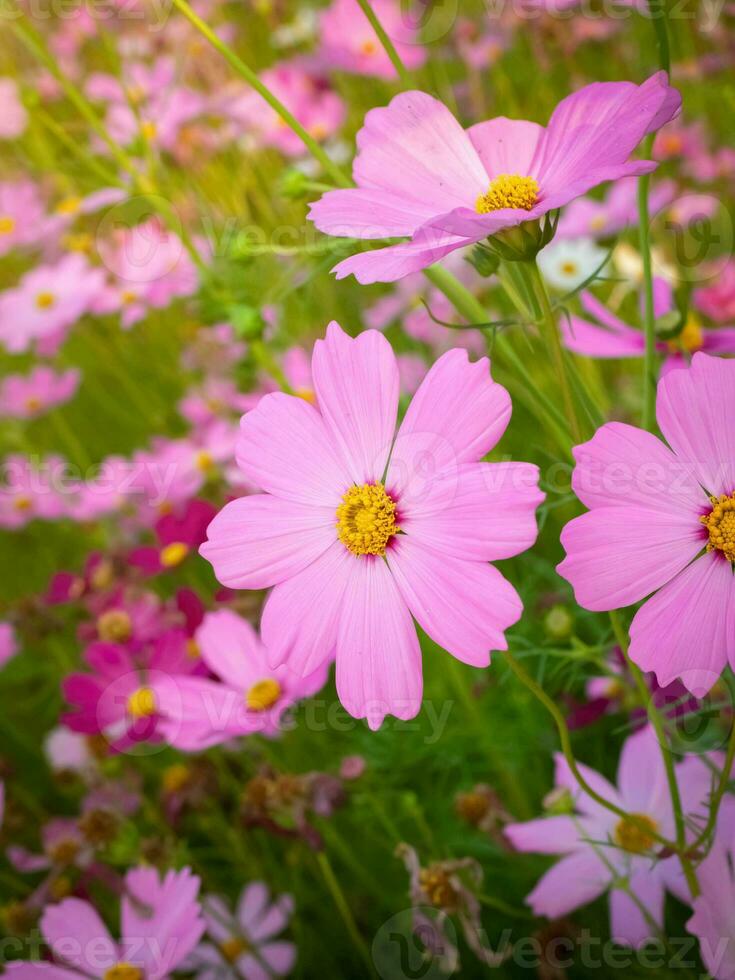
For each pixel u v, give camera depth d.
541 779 0.55
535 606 0.47
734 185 0.81
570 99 0.30
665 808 0.41
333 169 0.37
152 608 0.57
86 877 0.57
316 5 1.15
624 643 0.30
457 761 0.52
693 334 0.42
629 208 0.73
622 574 0.27
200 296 0.54
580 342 0.43
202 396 0.82
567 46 0.97
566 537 0.27
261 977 0.51
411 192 0.31
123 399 1.03
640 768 0.41
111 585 0.60
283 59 1.13
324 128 0.91
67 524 0.88
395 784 0.55
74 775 0.63
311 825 0.46
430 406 0.29
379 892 0.54
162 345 0.98
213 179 0.84
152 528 0.77
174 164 0.86
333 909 0.56
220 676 0.46
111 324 0.99
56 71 0.55
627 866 0.40
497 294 0.71
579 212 0.76
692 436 0.27
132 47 0.90
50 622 0.66
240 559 0.30
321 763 0.57
